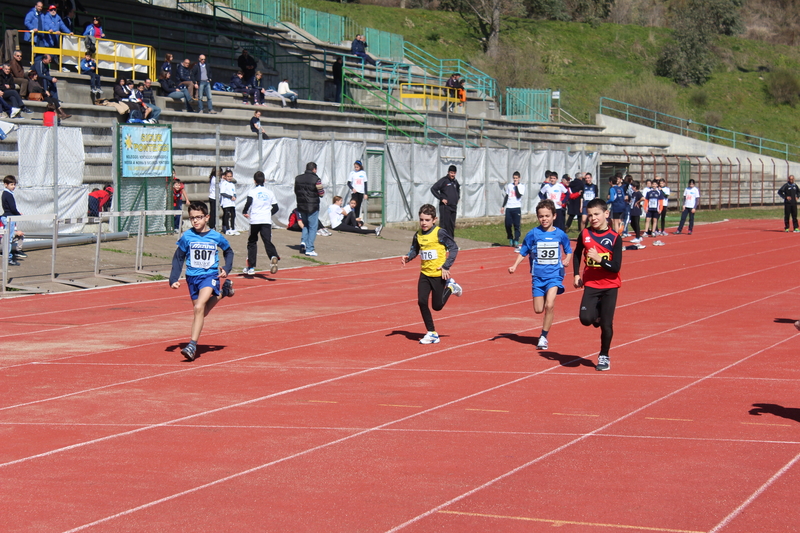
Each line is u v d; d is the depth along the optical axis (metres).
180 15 41.09
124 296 17.98
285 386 10.32
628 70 74.94
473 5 75.56
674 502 6.29
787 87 73.31
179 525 5.93
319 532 5.78
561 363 11.62
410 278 21.70
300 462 7.37
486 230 36.69
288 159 30.47
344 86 44.25
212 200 27.27
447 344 13.05
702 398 9.57
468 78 57.44
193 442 8.00
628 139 61.72
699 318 15.27
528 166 42.59
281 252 25.70
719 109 71.69
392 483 6.79
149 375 10.93
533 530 5.78
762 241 33.25
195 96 32.06
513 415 8.91
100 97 28.91
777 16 91.25
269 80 41.28
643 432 8.22
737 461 7.28
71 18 31.81
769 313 15.73
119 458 7.51
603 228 11.02
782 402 9.34
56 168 23.38
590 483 6.74
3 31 31.92
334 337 13.66
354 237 30.11
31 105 25.42
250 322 15.09
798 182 63.25
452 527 5.84
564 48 75.88
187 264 12.01
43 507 6.30
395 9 74.00
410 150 35.38
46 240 21.80
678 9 86.81
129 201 25.36
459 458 7.44
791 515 6.01
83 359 11.89
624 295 18.31
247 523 5.96
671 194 55.69
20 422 8.72
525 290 19.36
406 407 9.27
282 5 51.03
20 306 16.52
